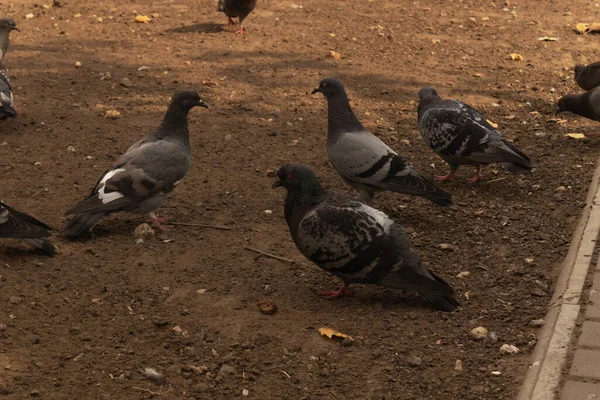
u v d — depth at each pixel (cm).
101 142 286
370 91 323
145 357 208
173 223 250
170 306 221
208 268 233
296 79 330
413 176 250
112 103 309
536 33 385
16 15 399
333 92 255
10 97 290
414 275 216
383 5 427
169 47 357
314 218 219
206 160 279
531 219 252
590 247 234
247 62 343
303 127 300
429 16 410
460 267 235
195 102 251
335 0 435
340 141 252
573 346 206
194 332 214
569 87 328
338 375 204
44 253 235
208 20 397
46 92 315
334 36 377
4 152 277
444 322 217
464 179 274
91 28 382
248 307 221
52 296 222
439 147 267
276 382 203
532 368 203
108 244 241
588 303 217
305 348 210
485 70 341
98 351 208
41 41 362
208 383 202
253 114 306
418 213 257
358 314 220
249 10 371
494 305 222
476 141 262
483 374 204
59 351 208
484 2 434
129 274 230
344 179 256
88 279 228
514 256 238
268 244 243
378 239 216
